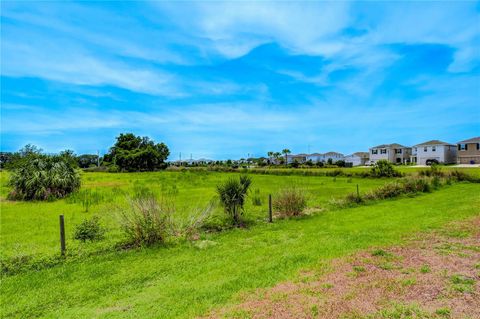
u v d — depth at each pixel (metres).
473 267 5.06
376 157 78.62
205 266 5.95
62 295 4.79
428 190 18.36
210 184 25.84
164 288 4.91
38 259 6.59
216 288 4.75
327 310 3.80
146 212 7.79
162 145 70.19
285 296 4.29
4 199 16.94
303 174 39.22
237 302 4.20
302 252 6.52
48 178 16.86
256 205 13.77
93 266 6.11
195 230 8.59
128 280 5.35
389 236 7.51
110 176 41.34
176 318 3.83
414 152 70.75
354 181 28.80
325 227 9.19
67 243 7.88
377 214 11.14
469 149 58.12
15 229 9.75
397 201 14.66
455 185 22.22
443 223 8.62
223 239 8.14
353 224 9.45
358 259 5.79
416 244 6.62
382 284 4.52
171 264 6.15
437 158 63.34
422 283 4.48
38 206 14.59
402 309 3.74
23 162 17.12
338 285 4.59
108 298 4.64
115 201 15.21
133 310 4.16
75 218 11.59
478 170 31.80
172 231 8.23
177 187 23.16
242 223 9.95
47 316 4.12
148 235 7.57
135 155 60.75
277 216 11.23
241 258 6.36
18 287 5.11
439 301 3.91
